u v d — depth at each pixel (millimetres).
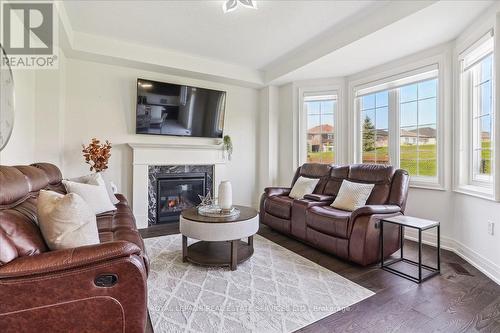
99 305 1189
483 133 2754
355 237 2533
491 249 2389
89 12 2893
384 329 1630
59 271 1139
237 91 4969
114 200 2971
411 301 1942
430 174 3371
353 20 3049
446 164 3121
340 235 2672
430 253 2943
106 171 3883
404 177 2963
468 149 2928
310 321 1708
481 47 2623
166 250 2943
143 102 4000
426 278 2311
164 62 3916
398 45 3211
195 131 4461
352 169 3506
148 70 4109
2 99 2117
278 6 2777
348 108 4414
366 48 3297
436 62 3219
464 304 1905
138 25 3182
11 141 2426
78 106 3676
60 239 1323
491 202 2391
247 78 4664
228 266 2508
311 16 2969
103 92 3832
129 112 4016
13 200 1432
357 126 4320
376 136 4070
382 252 2555
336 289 2117
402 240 2762
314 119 4785
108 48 3531
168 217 4250
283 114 4969
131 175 4020
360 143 4301
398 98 3775
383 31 2850
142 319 1249
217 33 3379
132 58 3688
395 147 3799
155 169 4129
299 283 2215
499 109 2260
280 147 5035
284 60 4320
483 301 1945
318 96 4645
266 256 2811
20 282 1098
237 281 2234
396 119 3785
